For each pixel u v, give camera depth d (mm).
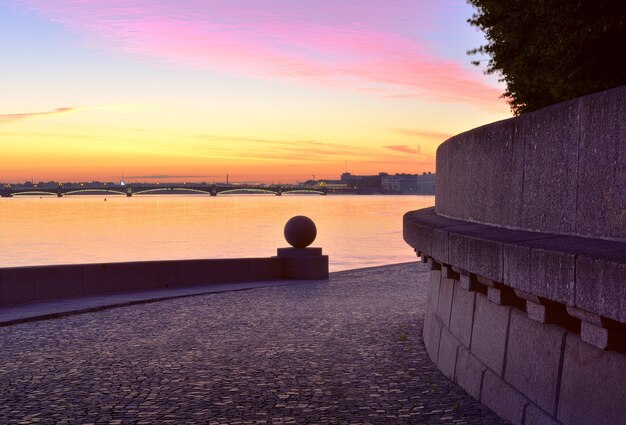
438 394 8336
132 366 10219
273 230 123562
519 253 5945
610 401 5156
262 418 7527
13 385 9094
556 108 6453
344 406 7969
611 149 5551
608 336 4922
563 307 6008
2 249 85000
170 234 113188
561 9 11617
